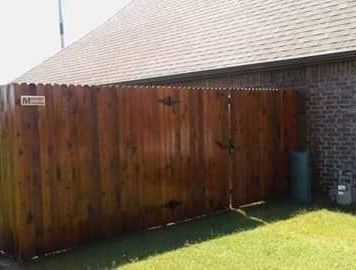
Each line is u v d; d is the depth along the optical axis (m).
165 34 14.45
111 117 6.73
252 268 5.23
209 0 14.73
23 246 5.82
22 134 5.80
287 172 9.46
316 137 9.48
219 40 11.98
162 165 7.40
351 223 7.23
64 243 6.23
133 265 5.47
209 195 8.12
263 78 10.37
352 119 8.88
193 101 7.87
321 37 9.39
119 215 6.85
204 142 8.04
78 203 6.38
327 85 9.27
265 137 9.08
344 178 9.04
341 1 10.14
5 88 5.89
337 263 5.36
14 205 5.89
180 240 6.50
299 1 11.30
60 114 6.17
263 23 11.41
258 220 7.57
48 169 6.06
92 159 6.52
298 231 6.79
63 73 16.70
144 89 7.16
